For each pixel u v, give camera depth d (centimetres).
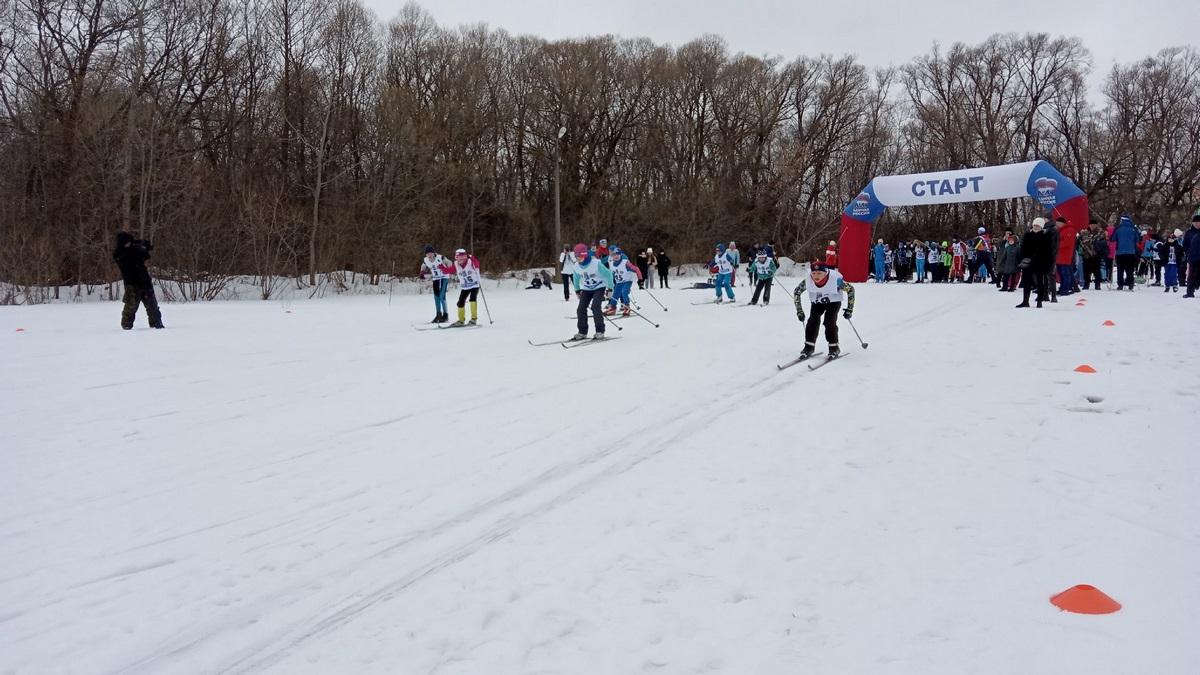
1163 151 4094
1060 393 691
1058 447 523
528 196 4416
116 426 660
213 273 2564
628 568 358
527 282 3584
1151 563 343
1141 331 1053
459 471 518
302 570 369
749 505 434
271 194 2828
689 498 449
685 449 554
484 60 4169
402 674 277
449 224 3584
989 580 333
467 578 353
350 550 390
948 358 913
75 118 2542
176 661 293
